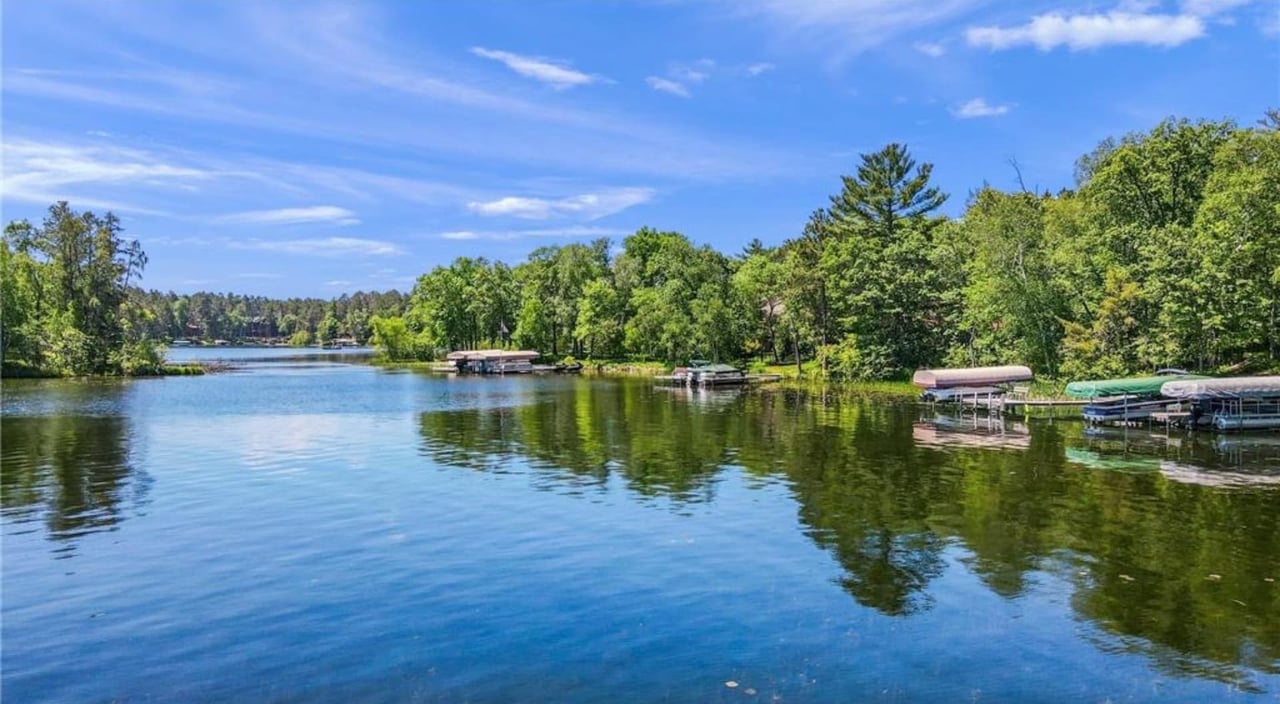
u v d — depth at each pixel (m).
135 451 35.47
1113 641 13.59
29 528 21.47
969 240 73.31
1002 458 32.38
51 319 100.12
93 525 21.77
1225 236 47.25
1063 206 66.56
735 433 41.41
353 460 32.94
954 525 21.39
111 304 107.69
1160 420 42.56
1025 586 16.39
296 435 41.25
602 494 25.75
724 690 11.80
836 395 66.25
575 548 19.33
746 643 13.52
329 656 13.05
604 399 64.69
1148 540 19.75
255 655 13.10
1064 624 14.35
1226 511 22.78
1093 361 51.50
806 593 16.05
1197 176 57.56
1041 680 12.15
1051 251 60.19
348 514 22.98
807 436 39.88
